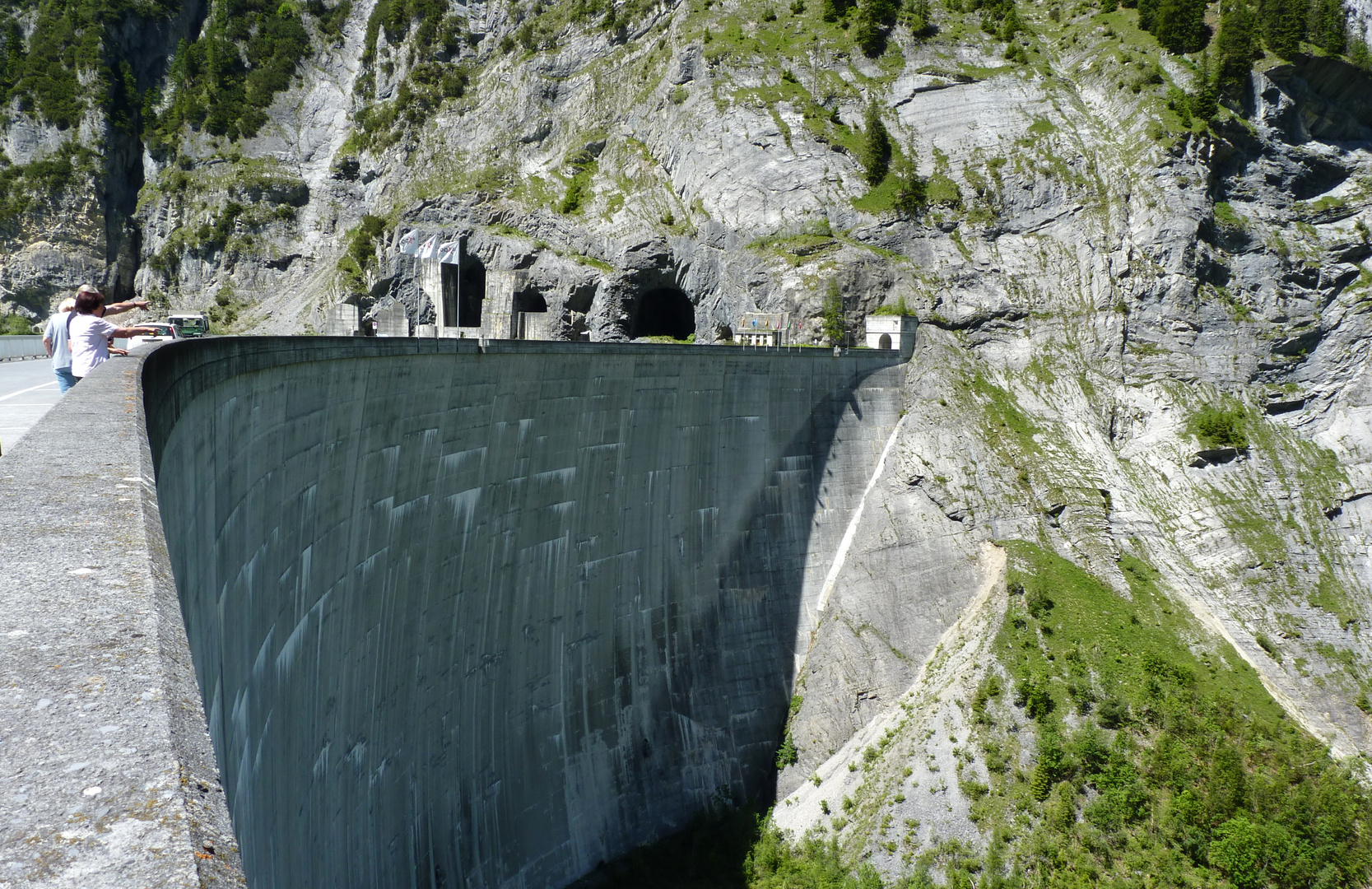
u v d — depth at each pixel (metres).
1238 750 57.28
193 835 4.07
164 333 49.09
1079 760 55.22
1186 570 76.38
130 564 6.99
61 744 4.59
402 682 39.34
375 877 35.94
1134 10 108.44
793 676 69.25
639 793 56.88
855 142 102.69
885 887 54.00
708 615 64.81
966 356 89.12
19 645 5.52
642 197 113.81
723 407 65.81
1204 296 90.69
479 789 45.56
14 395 33.53
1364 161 100.50
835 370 77.44
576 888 50.94
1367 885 50.66
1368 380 89.25
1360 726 70.19
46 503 8.23
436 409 40.72
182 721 5.08
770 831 60.00
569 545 52.81
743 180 103.44
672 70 117.25
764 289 95.56
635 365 56.50
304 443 30.14
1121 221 91.88
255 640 25.14
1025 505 76.06
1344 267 92.94
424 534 40.56
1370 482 84.12
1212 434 84.19
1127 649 63.47
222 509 22.67
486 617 46.41
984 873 52.72
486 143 137.38
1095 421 85.50
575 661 53.78
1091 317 90.44
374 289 123.62
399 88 149.00
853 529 76.25
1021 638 63.94
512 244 114.88
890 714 65.50
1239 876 50.16
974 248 94.69
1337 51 99.25
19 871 3.65
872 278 92.38
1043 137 97.62
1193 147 93.12
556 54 138.00
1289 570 78.31
